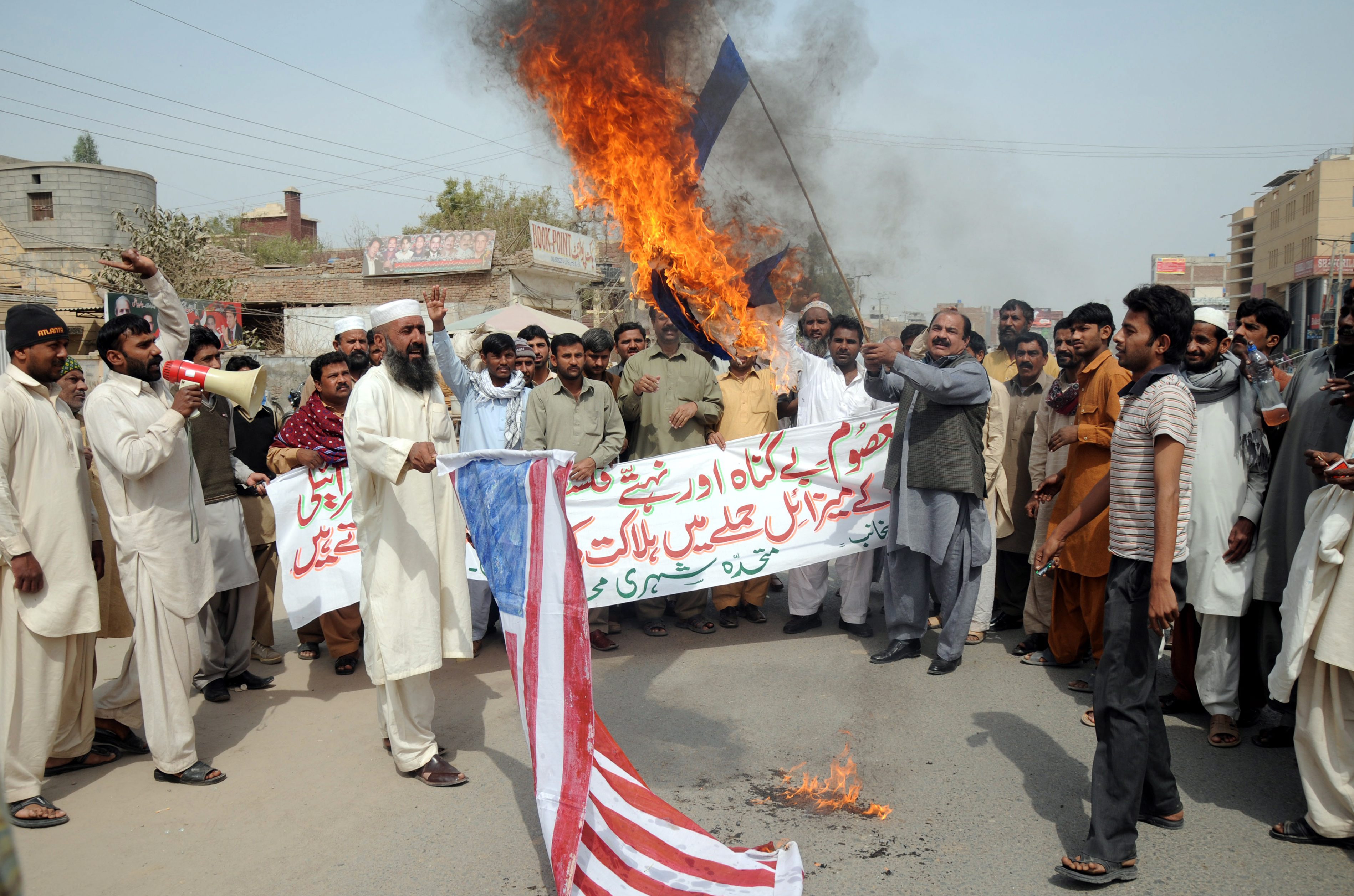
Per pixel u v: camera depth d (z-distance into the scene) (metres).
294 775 4.46
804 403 7.12
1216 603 4.45
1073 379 5.95
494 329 14.93
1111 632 3.45
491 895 3.37
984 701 5.20
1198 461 4.56
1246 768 4.32
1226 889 3.30
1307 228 64.69
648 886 3.21
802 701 5.25
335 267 28.95
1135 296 3.53
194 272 24.66
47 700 4.08
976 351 7.48
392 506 4.27
